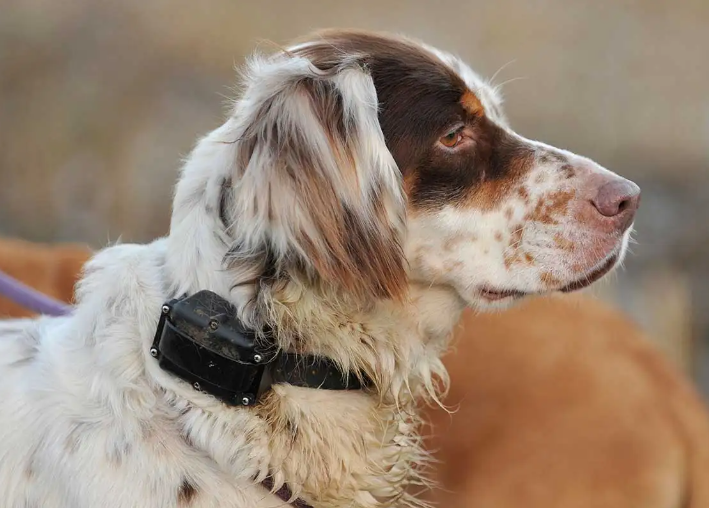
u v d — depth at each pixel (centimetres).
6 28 1527
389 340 398
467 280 423
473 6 1877
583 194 417
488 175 424
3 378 386
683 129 1539
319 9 1767
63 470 355
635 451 537
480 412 557
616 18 1883
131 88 1417
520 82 1644
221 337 357
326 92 392
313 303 377
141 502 348
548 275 417
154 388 363
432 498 559
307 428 371
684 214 1294
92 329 383
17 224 1217
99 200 1241
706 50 1791
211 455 357
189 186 396
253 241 371
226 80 1460
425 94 414
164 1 1677
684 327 1023
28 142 1316
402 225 403
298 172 374
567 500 537
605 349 570
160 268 392
